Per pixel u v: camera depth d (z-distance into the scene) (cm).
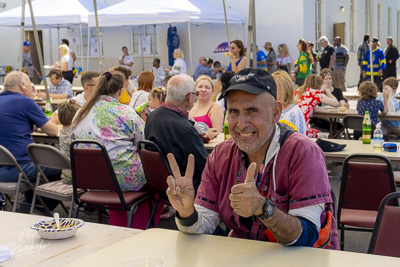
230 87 218
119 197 418
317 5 1719
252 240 213
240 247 205
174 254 200
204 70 1513
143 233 226
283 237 203
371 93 760
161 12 1336
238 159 232
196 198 244
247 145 220
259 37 1606
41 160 470
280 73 444
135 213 453
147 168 423
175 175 219
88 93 585
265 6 1591
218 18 1413
